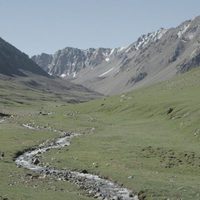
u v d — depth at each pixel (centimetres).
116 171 6097
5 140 9344
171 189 5034
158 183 5319
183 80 17088
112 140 9200
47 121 14025
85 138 9838
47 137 10144
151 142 8575
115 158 7138
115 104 15950
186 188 5088
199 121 9394
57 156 7512
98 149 8062
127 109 14512
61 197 4356
